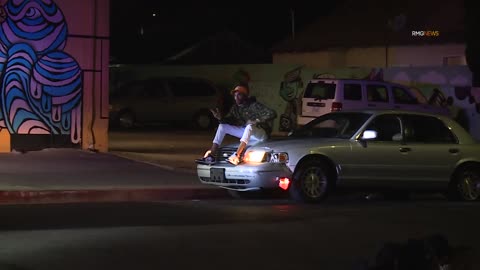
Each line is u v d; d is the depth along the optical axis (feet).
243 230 44.01
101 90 80.69
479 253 38.01
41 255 36.37
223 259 36.58
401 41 131.95
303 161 55.67
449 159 59.52
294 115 121.80
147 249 38.24
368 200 61.98
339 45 139.95
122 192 58.03
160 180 63.67
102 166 70.79
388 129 58.75
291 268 35.22
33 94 77.41
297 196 55.83
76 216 47.91
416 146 58.70
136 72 142.82
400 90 101.30
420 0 140.36
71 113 79.36
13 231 42.22
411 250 27.32
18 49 76.38
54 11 77.77
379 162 57.41
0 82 75.97
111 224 45.03
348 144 56.75
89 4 79.41
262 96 125.18
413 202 60.64
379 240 41.96
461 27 125.90
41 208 51.31
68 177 63.16
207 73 135.95
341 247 39.96
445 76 113.29
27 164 69.92
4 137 76.54
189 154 86.53
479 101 109.91
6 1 75.56
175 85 133.28
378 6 146.92
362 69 118.52
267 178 54.54
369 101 98.63
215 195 60.95
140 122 132.05
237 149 56.70
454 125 60.90
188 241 40.50
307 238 42.19
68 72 78.84
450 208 55.77
